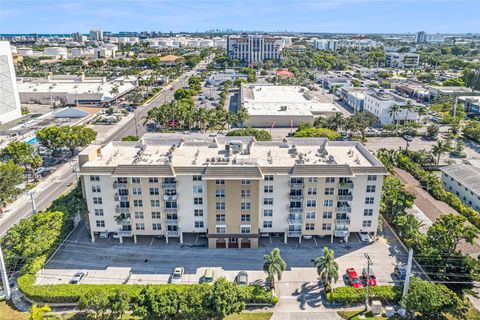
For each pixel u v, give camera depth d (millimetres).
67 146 141750
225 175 79250
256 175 79375
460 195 111000
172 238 89688
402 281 74625
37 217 81812
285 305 69312
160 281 75438
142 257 82750
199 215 85312
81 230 93188
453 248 75938
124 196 83000
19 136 153500
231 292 63125
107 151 93812
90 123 191500
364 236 87812
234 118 175375
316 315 66812
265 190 83125
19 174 106875
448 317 65250
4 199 99000
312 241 88438
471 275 71000
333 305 69188
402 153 138250
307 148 96500
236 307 62688
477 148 158250
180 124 183625
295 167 80562
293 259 82000
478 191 103500
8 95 180875
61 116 190375
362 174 81188
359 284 72938
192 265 80188
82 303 62156
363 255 83188
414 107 187000
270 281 71125
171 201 83562
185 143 98188
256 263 80812
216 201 81875
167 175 80125
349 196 82438
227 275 77000
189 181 82500
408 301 63688
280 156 90625
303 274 77500
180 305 62281
